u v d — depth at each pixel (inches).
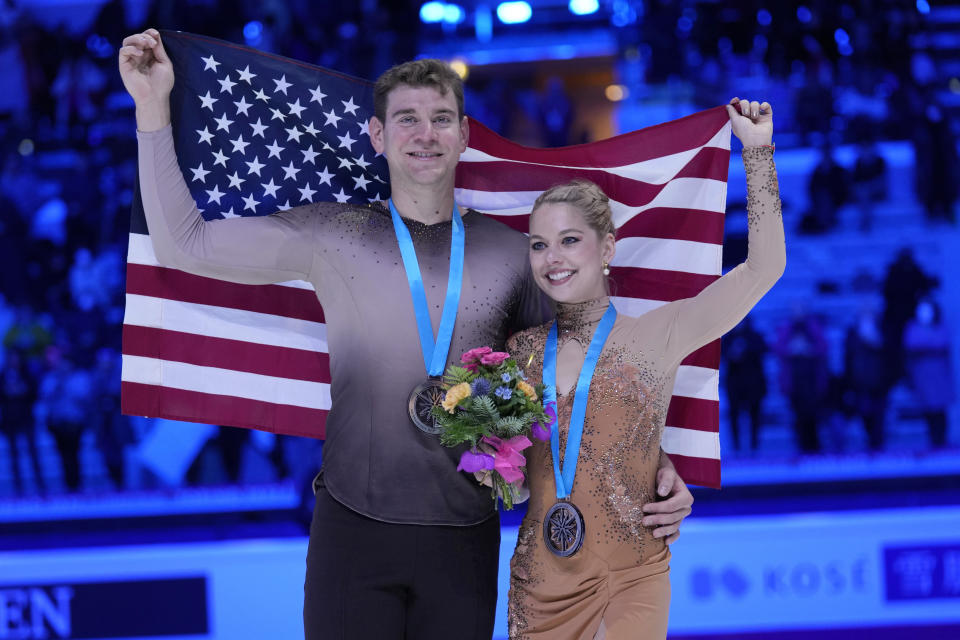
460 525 276.5
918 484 891.4
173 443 950.4
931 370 964.6
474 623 276.4
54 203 1272.1
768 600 721.6
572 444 279.9
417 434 275.4
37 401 1007.6
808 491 894.4
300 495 842.8
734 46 1339.8
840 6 1306.6
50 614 718.5
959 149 1268.5
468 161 354.6
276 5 1285.7
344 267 285.4
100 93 1306.6
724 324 282.7
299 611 716.7
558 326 295.9
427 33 1517.0
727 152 340.2
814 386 952.9
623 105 1380.4
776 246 279.9
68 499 911.7
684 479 346.6
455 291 285.4
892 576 723.4
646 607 272.8
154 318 336.2
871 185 1206.3
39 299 1121.4
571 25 1520.7
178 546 797.9
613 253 297.4
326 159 340.8
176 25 1300.4
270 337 343.6
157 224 288.5
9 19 1346.0
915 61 1291.8
